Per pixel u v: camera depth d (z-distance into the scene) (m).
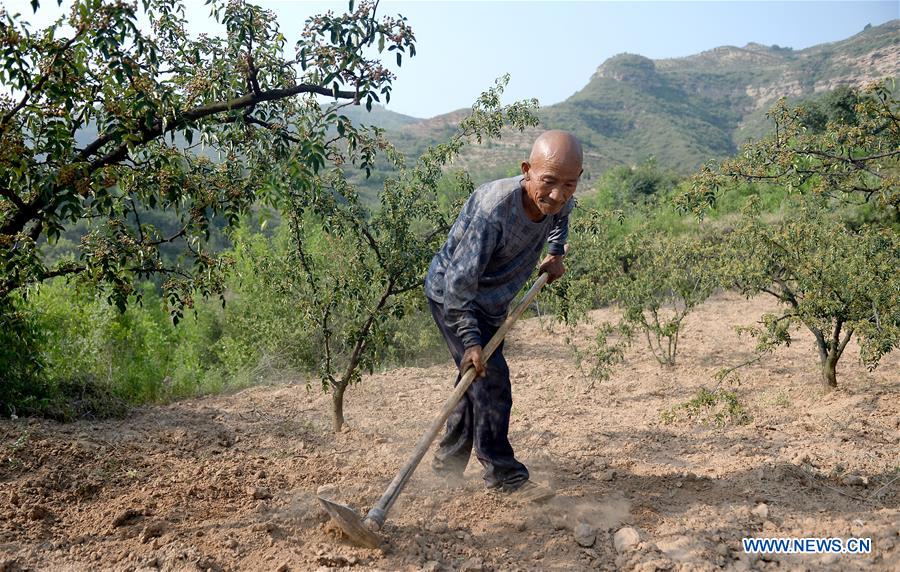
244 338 11.38
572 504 3.92
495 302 3.88
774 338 7.17
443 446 4.26
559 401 7.32
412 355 11.12
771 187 16.16
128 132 4.05
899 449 4.91
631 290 9.36
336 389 6.20
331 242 6.71
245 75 4.67
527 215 3.65
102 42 3.73
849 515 3.70
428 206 5.99
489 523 3.68
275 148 4.65
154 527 3.55
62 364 8.06
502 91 5.98
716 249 8.62
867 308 6.33
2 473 4.49
